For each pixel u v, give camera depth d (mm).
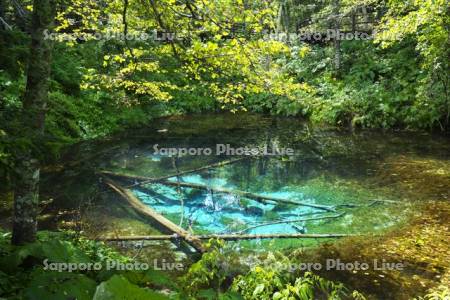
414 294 4812
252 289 4410
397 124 14273
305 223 7004
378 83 16469
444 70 12758
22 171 3908
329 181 9078
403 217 6977
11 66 3711
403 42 16953
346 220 7020
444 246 5895
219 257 5266
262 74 5676
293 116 17219
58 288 2688
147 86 9266
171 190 8680
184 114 17812
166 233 6543
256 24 5320
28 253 3502
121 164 10438
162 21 5312
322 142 12828
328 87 17453
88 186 8680
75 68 10453
